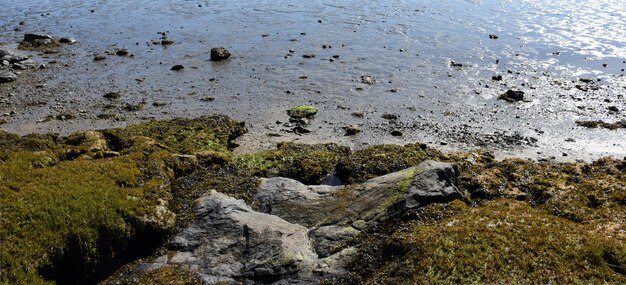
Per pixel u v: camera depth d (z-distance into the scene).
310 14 56.94
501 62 41.03
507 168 23.67
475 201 20.91
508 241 16.06
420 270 15.16
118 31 53.44
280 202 21.03
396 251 16.66
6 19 60.16
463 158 25.22
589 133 29.80
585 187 20.88
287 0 63.75
